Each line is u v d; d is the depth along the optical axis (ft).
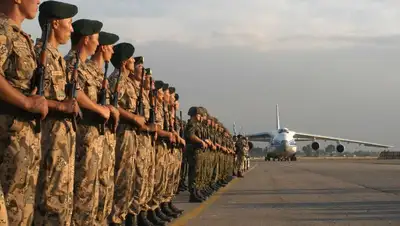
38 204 15.65
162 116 29.55
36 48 16.15
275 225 28.27
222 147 53.11
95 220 19.52
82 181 18.06
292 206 37.65
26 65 14.55
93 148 18.28
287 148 214.90
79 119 16.78
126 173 22.39
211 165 45.24
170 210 32.37
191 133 39.68
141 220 26.16
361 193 48.75
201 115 40.70
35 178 14.65
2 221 12.20
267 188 55.47
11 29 14.34
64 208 15.92
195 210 35.29
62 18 16.88
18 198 14.12
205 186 44.75
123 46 23.25
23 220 14.30
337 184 61.62
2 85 13.53
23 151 14.07
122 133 22.22
